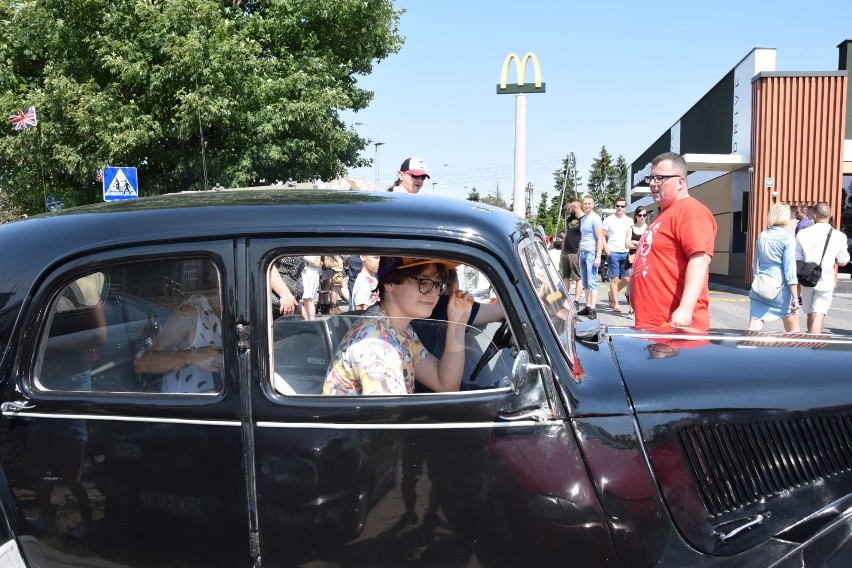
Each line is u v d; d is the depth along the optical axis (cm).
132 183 1084
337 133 1493
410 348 232
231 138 1359
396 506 199
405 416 198
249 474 200
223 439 201
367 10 1614
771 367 237
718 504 216
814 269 755
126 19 1280
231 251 206
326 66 1533
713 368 231
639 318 414
